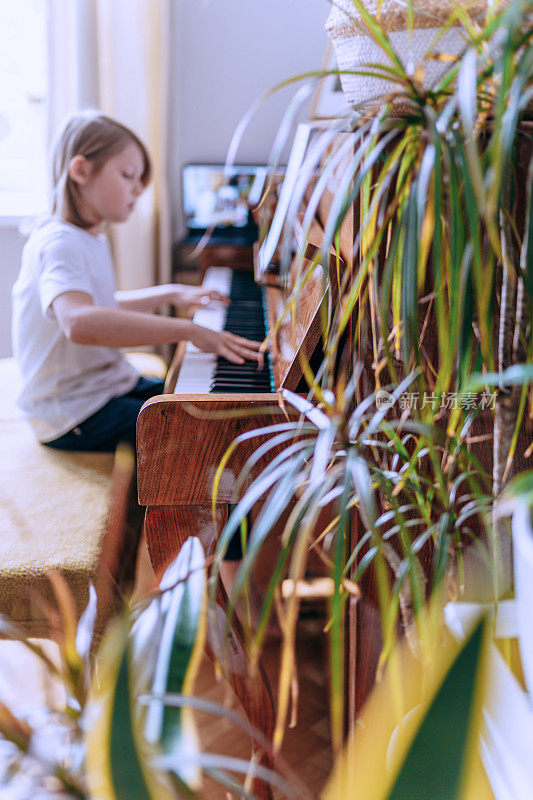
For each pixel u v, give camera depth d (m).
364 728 0.67
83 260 1.42
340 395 0.59
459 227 0.53
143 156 1.58
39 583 0.96
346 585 0.65
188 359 1.31
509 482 0.67
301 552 0.51
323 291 0.59
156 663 0.41
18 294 1.45
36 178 2.46
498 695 0.52
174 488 0.88
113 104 2.21
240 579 0.51
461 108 0.44
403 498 0.83
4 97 2.38
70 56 2.16
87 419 1.38
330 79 1.75
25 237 2.35
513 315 0.61
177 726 0.39
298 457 0.56
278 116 2.37
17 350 1.46
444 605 0.64
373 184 0.72
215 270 2.08
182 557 0.48
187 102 2.36
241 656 0.84
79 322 1.27
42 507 1.13
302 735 1.23
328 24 0.76
